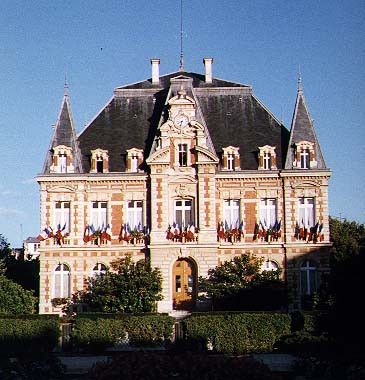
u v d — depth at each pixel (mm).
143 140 62375
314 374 30891
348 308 35156
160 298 54969
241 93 65125
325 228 58719
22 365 30062
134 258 59281
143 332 44000
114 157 61500
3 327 43406
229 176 59500
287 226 58969
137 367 22922
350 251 60938
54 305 58531
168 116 60656
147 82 66688
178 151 59969
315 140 60375
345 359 30219
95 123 63875
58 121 61938
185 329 43250
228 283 55312
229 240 58969
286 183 59469
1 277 55812
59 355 42188
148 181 60188
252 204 59625
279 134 62281
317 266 58469
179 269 58969
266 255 58812
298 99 61688
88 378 23000
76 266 59188
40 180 59812
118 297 54062
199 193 59062
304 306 57375
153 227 58938
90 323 43281
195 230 58719
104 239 59250
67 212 60281
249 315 42906
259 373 22750
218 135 62344
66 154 60719
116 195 60281
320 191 59250
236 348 42250
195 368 22781
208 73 66250
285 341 41875
